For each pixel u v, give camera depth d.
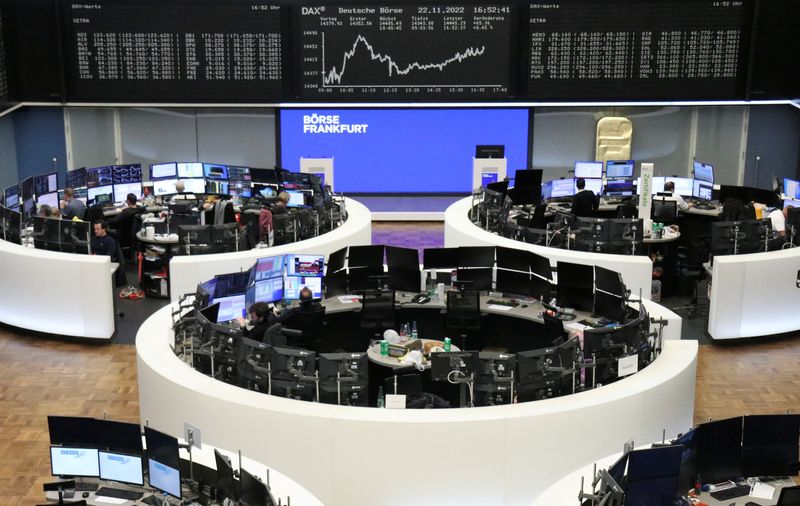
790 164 17.41
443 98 15.44
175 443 6.19
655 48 15.04
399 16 15.12
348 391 7.55
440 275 10.62
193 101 15.27
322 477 7.22
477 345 10.69
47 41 14.92
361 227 13.06
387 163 18.22
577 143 18.17
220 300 9.39
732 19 14.88
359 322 10.45
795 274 11.34
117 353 10.91
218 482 6.31
